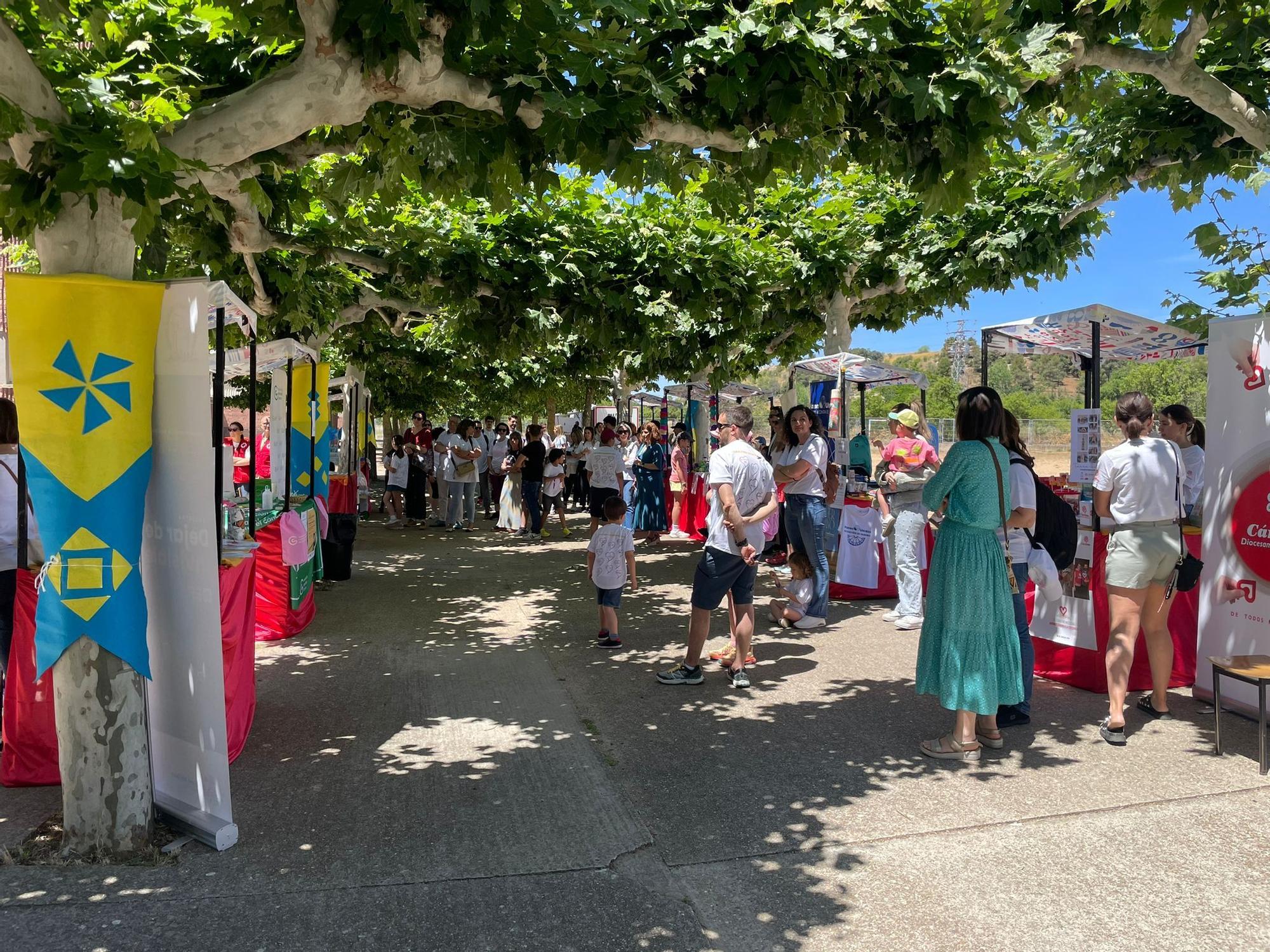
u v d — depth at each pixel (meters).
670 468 14.65
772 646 6.55
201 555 3.28
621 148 3.87
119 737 3.23
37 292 3.03
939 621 4.24
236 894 2.97
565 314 8.48
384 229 7.74
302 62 3.41
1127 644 4.42
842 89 3.87
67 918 2.83
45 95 3.09
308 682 5.65
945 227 9.48
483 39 3.43
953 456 4.21
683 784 3.94
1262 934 2.72
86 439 3.13
